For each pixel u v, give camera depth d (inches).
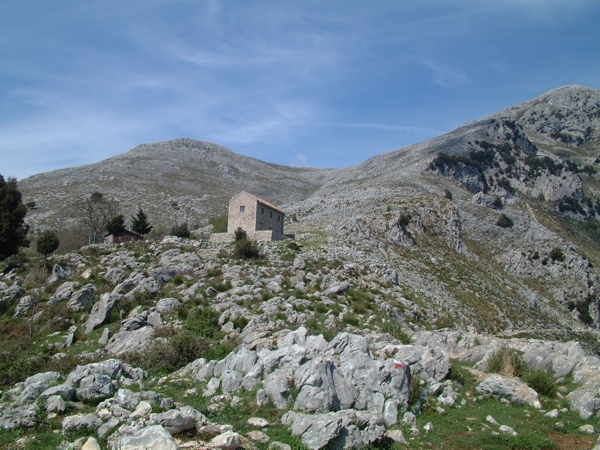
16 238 2172.7
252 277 1831.9
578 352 960.3
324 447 590.6
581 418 764.0
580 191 7696.9
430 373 845.2
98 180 6934.1
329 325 1371.8
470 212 5078.7
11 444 573.3
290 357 791.1
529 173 7603.4
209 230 3380.9
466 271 3280.0
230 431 574.9
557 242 4601.4
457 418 738.2
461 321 2186.3
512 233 4891.7
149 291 1640.0
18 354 1284.4
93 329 1456.7
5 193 2222.0
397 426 685.9
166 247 2201.0
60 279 1845.5
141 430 535.2
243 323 1358.3
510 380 843.4
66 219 4665.4
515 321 2728.8
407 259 2984.7
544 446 666.2
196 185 7839.6
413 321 1824.6
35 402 692.1
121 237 2861.7
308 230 3265.3
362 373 753.6
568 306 3927.2
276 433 624.7
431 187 5462.6
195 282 1745.8
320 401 669.3
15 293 1701.5
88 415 618.5
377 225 3270.2
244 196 2807.6
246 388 751.7
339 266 2140.7
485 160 7367.1
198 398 755.4
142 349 1120.8
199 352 1060.5
